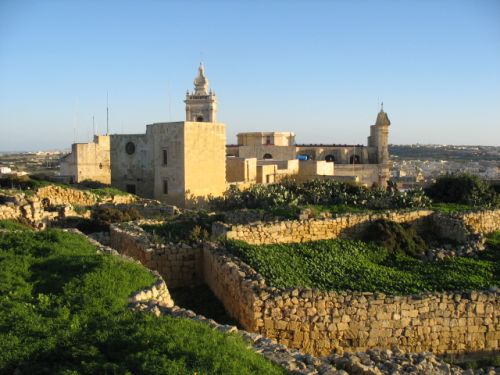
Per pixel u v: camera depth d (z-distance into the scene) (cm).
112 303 1241
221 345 989
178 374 868
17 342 1011
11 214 2616
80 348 982
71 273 1461
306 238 2361
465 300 1652
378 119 7306
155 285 1427
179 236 2466
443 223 2625
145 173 4681
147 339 991
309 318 1544
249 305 1534
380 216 2545
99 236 2550
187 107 8300
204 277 2084
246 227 2236
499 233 2661
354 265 2088
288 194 3331
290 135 8200
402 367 1180
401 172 11138
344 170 6675
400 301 1600
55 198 3109
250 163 5131
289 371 964
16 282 1378
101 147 5225
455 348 1647
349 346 1572
